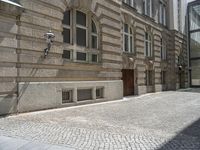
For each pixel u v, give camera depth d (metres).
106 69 16.12
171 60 30.17
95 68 15.08
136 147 5.85
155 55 25.16
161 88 26.58
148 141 6.37
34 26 11.06
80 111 11.45
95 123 8.70
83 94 14.27
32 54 10.95
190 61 37.00
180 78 33.00
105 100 15.80
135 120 9.41
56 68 12.23
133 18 20.55
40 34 11.35
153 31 24.77
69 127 7.92
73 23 13.75
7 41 9.89
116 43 17.22
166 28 28.83
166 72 28.69
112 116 10.25
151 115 10.60
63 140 6.43
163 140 6.47
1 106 9.62
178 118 9.91
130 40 20.58
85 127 7.98
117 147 5.85
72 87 13.14
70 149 5.74
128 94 20.20
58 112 10.98
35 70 11.08
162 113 11.18
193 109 12.55
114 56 16.95
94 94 14.85
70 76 13.16
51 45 11.83
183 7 34.81
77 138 6.61
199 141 6.40
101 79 15.66
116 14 17.31
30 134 6.97
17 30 10.32
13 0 10.30
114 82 16.78
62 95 12.86
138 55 21.17
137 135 7.00
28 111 10.66
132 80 20.78
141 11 22.33
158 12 27.00
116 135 6.98
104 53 15.84
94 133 7.17
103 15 15.82
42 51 11.44
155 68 25.08
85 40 14.77
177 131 7.60
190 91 27.14
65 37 13.42
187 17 36.97
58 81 12.36
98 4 15.37
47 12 11.71
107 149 5.71
